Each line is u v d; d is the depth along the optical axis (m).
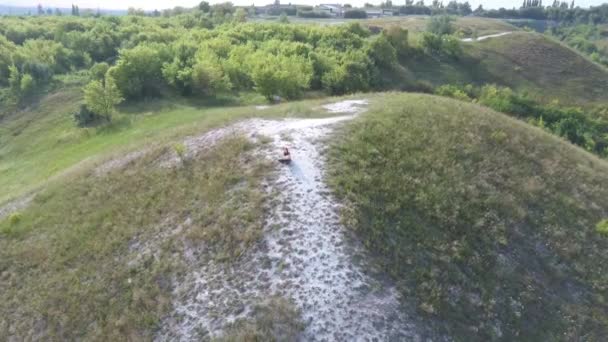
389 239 13.88
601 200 17.97
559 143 22.62
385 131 19.52
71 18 100.50
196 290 13.20
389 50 59.47
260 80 38.66
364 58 54.16
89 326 13.50
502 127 21.83
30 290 15.52
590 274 14.45
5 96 53.69
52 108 49.59
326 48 55.81
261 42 57.34
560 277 14.12
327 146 18.27
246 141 19.67
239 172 17.50
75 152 33.94
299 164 17.23
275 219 14.58
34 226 18.94
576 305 13.38
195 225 15.55
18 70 58.69
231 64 46.50
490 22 102.69
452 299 12.57
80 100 49.88
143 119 38.44
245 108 27.94
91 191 20.12
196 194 17.12
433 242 14.06
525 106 48.78
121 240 16.30
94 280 15.01
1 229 19.22
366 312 11.70
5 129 47.12
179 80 45.09
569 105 57.16
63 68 64.06
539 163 19.55
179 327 12.34
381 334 11.28
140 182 19.45
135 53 45.81
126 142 29.84
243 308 12.15
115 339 12.76
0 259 17.41
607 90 62.28
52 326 13.90
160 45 52.41
